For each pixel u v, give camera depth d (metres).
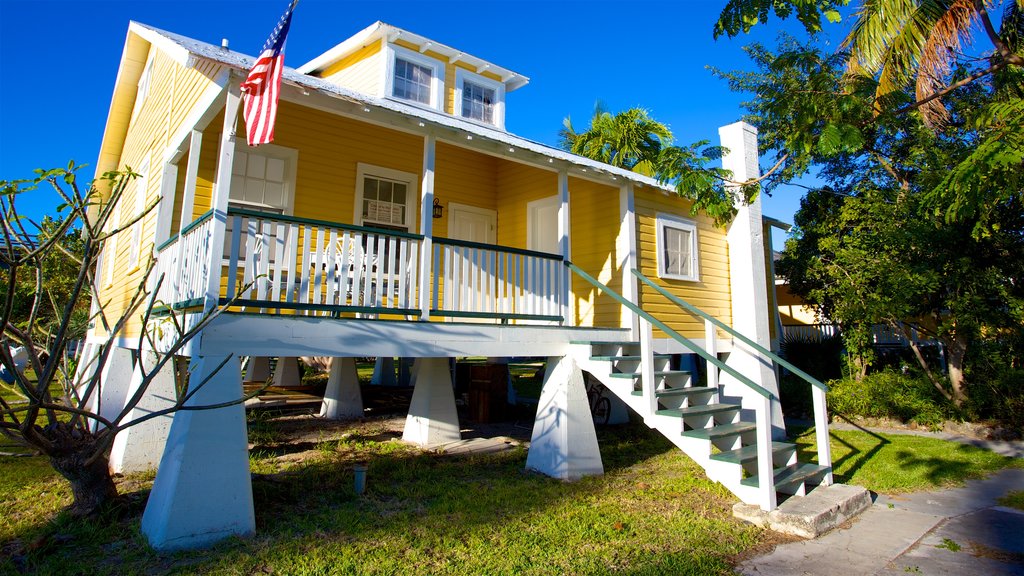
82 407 4.89
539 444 7.01
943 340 10.72
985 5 6.29
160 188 7.98
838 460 7.92
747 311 10.20
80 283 4.20
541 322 7.79
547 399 7.08
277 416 10.73
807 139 6.63
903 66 7.04
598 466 6.92
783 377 14.09
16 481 6.15
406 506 5.50
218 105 5.85
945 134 10.44
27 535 4.60
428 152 6.57
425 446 8.33
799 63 6.75
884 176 13.27
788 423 11.16
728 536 4.84
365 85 12.56
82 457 4.87
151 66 10.03
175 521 4.30
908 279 9.96
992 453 8.34
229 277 5.03
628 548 4.50
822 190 13.52
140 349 5.47
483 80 13.44
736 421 7.01
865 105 6.54
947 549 4.69
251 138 4.86
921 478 6.95
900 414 10.72
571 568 4.12
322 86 5.93
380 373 15.23
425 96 12.48
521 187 10.52
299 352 5.26
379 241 6.09
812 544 4.79
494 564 4.15
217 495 4.53
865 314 10.79
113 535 4.59
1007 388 9.76
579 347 7.28
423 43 12.34
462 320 8.23
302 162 8.44
